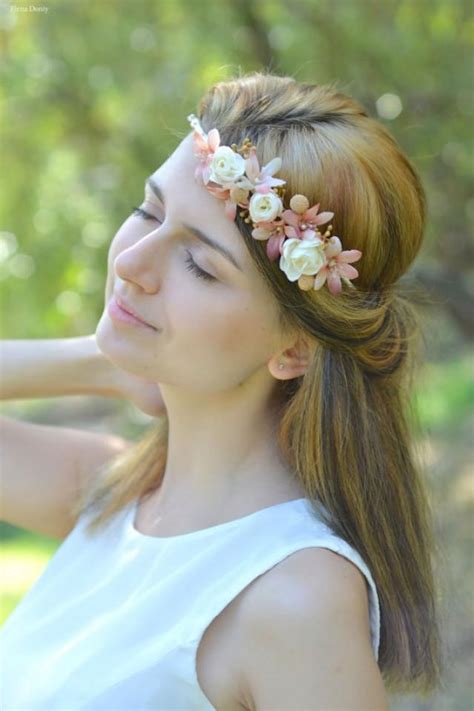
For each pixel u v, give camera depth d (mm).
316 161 1337
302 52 4297
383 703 1247
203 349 1382
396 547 1465
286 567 1309
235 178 1308
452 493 5746
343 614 1270
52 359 1830
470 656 3887
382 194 1381
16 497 1787
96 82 4895
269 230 1328
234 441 1474
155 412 1719
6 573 6012
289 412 1447
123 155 4879
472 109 4266
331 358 1425
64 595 1604
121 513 1642
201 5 4543
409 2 4348
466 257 4523
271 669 1268
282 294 1350
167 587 1393
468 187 4418
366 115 1438
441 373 9320
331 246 1337
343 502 1413
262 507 1435
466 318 4484
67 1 4801
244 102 1401
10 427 1809
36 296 5293
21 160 5273
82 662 1412
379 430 1474
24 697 1468
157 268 1382
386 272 1437
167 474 1567
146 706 1329
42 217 5273
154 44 4770
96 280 4961
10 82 4875
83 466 1804
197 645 1316
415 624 1489
